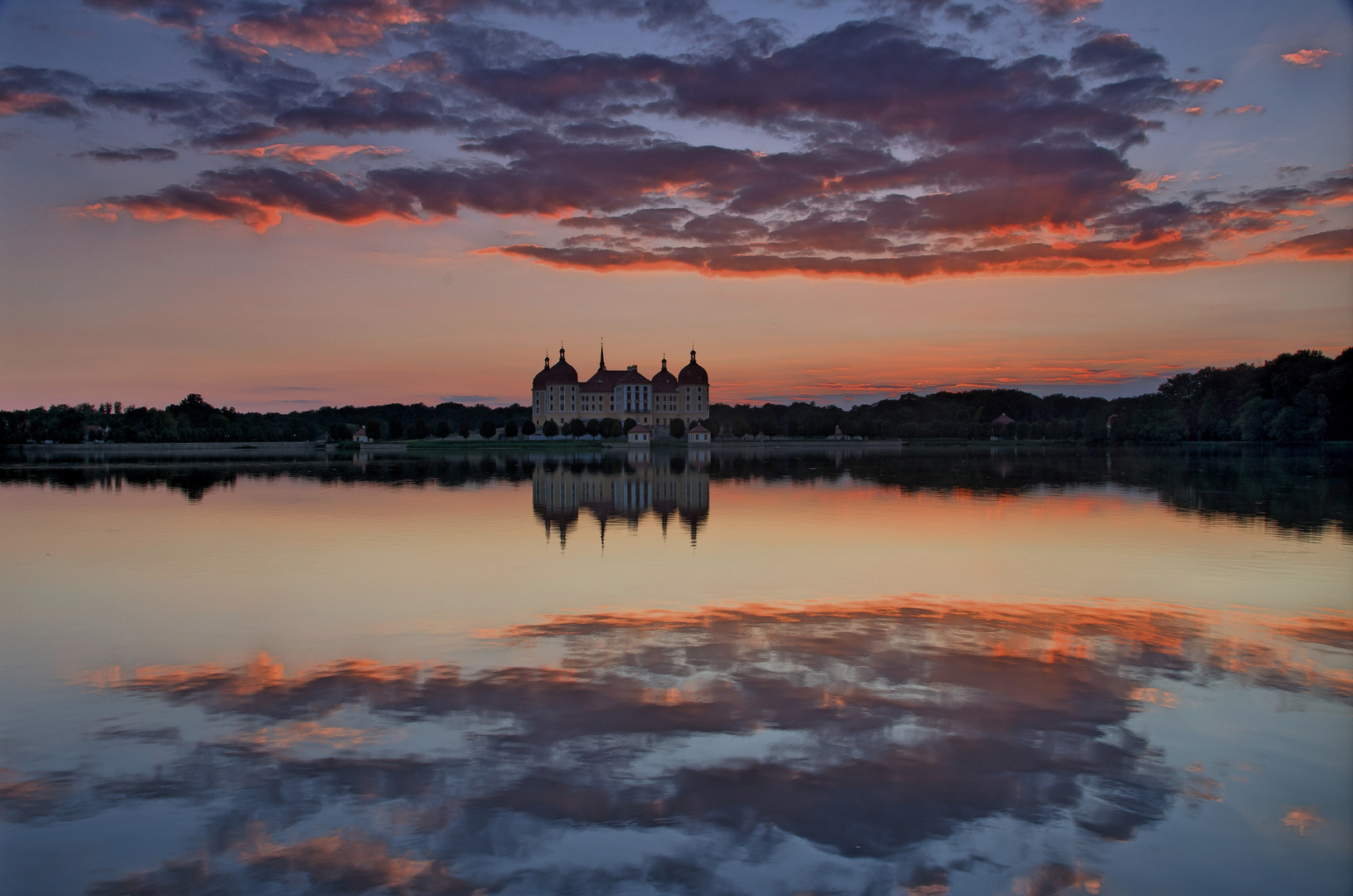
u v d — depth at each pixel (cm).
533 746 1338
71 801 1175
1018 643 1941
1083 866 1021
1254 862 1031
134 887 980
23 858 1036
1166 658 1820
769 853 1042
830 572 2881
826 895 963
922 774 1241
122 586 2661
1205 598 2452
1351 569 2923
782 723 1431
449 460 12019
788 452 15788
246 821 1119
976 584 2670
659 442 19288
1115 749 1331
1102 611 2275
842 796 1176
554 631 2056
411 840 1070
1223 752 1322
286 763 1284
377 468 9812
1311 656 1838
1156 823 1115
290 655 1861
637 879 989
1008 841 1069
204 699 1572
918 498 5747
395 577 2809
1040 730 1403
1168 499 5478
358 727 1423
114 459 12456
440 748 1331
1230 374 16462
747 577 2791
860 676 1683
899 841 1068
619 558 3197
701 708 1500
